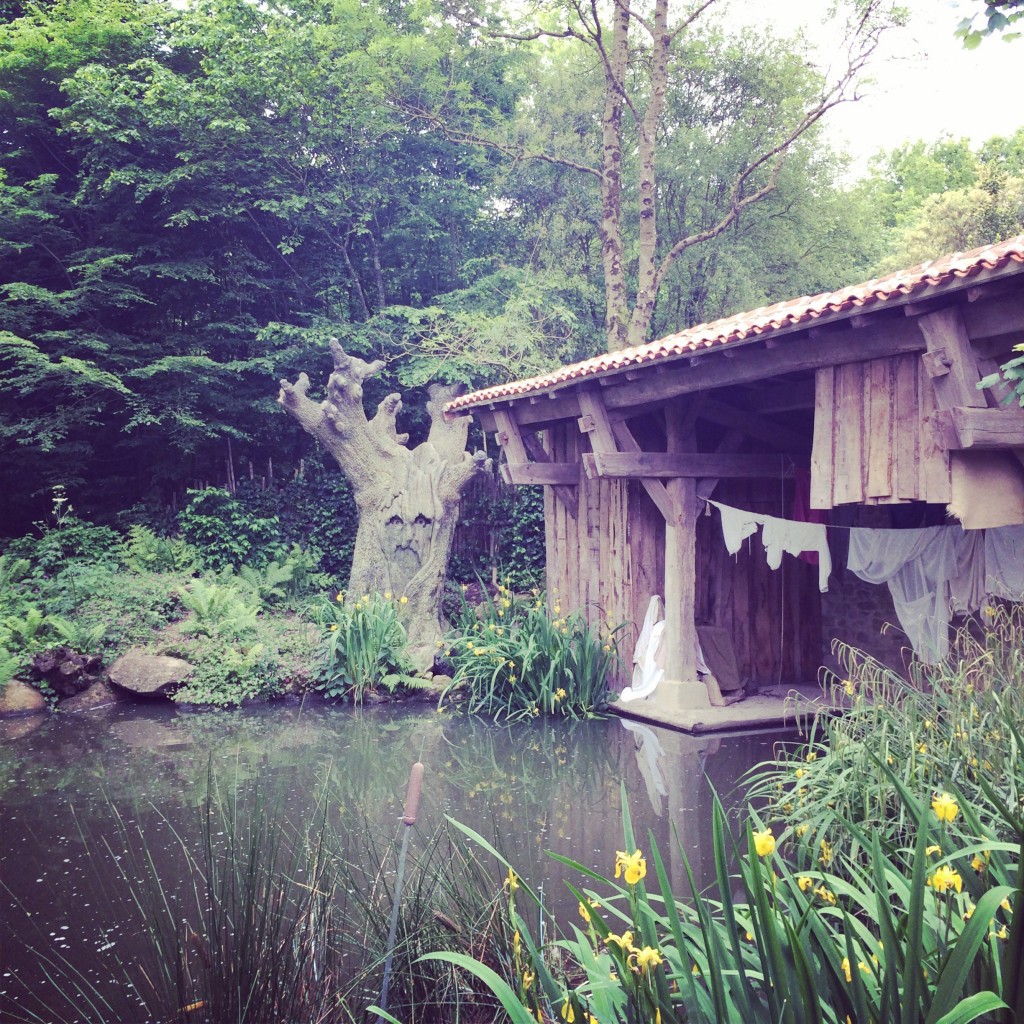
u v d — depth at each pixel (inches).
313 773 326.6
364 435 572.1
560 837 247.9
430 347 751.7
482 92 874.8
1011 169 1362.0
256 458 775.1
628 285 901.8
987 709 199.0
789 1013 87.9
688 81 898.1
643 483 429.1
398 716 444.5
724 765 333.4
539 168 878.4
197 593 530.6
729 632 466.3
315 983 140.2
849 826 113.4
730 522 406.6
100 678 488.7
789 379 398.9
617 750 362.6
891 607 450.6
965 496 260.2
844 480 301.0
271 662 492.1
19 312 666.2
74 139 708.0
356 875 202.7
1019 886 82.4
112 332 703.7
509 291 803.4
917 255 1146.7
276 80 708.0
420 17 797.2
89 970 169.3
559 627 466.6
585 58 898.7
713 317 917.2
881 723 216.1
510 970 138.5
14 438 686.5
